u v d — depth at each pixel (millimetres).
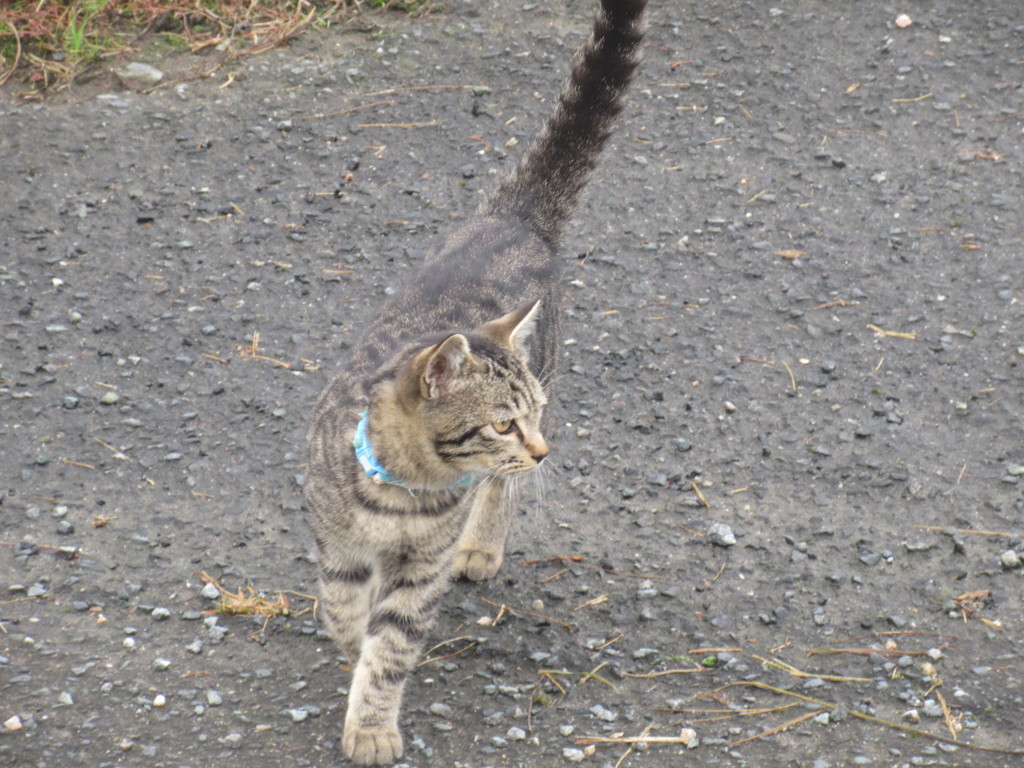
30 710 6910
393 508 6754
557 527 8781
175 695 7121
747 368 10141
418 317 7551
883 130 12703
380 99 13328
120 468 9102
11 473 8969
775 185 12102
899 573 8227
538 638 7785
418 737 6930
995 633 7676
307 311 10742
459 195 12008
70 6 14055
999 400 9648
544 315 8227
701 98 13266
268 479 9078
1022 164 12133
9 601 7816
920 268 11062
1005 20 14055
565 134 8969
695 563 8391
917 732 6938
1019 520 8578
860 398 9773
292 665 7469
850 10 14430
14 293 10734
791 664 7531
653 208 11914
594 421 9703
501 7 14727
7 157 12305
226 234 11562
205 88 13391
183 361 10156
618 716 7117
